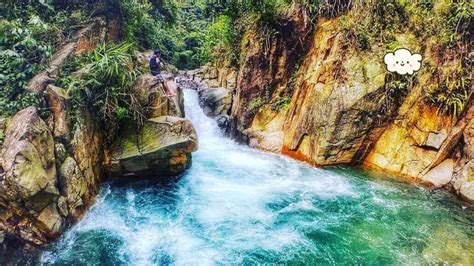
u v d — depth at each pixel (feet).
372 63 28.55
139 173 27.09
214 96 45.14
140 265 18.86
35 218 18.86
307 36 34.65
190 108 45.03
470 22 25.90
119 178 27.35
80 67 26.61
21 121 19.52
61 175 20.84
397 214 23.02
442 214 22.91
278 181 28.12
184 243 20.61
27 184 17.63
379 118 28.35
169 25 61.05
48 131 20.71
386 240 20.43
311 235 21.09
